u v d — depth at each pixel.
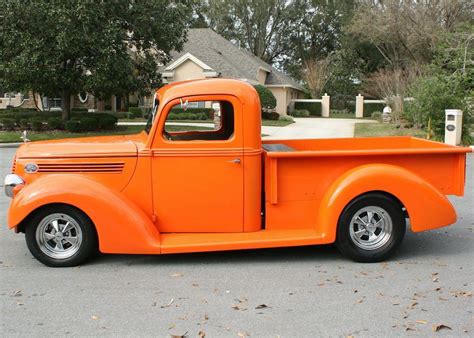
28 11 17.91
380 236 5.24
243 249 5.53
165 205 5.17
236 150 5.11
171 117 6.32
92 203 4.89
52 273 4.93
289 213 5.28
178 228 5.22
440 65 19.92
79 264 5.14
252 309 4.07
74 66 20.12
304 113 42.06
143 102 34.50
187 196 5.15
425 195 5.14
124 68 19.61
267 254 5.51
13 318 3.92
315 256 5.45
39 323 3.83
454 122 16.09
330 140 6.59
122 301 4.24
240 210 5.21
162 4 20.98
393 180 5.06
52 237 5.08
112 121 22.94
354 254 5.17
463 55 19.44
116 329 3.73
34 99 31.55
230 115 5.58
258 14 57.47
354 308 4.08
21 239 6.20
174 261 5.28
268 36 59.78
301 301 4.22
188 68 31.39
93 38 18.25
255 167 5.16
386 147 6.65
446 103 17.08
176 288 4.52
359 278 4.77
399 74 30.59
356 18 36.72
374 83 41.59
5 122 21.70
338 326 3.77
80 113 25.44
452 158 5.34
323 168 5.23
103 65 18.70
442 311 4.03
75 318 3.92
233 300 4.25
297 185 5.24
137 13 20.50
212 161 5.12
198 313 3.99
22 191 4.96
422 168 5.32
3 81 19.77
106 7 18.86
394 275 4.86
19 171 5.20
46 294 4.39
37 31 18.56
